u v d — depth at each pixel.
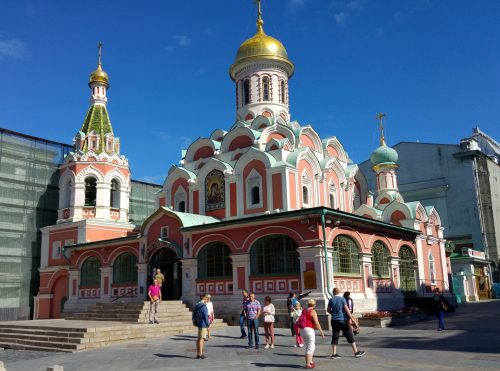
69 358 17.06
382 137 40.56
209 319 15.99
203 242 28.70
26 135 45.66
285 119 38.41
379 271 29.22
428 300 30.42
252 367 13.55
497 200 58.53
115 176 41.28
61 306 39.53
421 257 34.62
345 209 35.91
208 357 15.72
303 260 24.34
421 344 17.05
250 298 17.95
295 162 30.84
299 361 14.36
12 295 42.66
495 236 54.88
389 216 35.66
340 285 25.19
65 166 41.34
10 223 43.50
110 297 33.94
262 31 40.50
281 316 23.89
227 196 32.50
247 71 39.41
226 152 35.50
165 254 31.56
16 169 44.56
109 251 34.66
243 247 26.83
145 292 31.31
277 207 29.86
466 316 28.58
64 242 39.84
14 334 23.08
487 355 14.16
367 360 14.04
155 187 56.50
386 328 22.86
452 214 55.53
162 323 23.47
